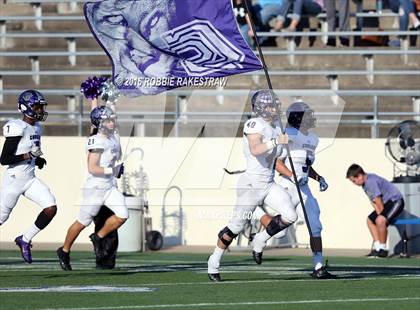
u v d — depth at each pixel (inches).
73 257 1667.1
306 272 1360.7
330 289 1118.4
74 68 2345.0
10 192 1339.8
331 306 960.9
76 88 2284.7
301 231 1891.0
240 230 1202.6
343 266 1496.1
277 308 944.9
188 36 1322.6
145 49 1359.5
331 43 2364.7
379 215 1708.9
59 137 1977.1
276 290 1105.4
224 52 1310.3
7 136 1312.7
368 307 953.5
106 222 1395.2
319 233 1255.5
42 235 1982.0
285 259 1647.4
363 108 2183.8
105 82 1441.9
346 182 1894.7
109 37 1369.3
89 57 2380.7
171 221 1934.1
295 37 2383.1
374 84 2262.6
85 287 1132.5
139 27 1349.7
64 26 2485.2
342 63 2304.4
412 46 2343.8
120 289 1109.7
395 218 1718.8
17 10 2546.8
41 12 2539.4
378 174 1891.0
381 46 2379.4
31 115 1317.7
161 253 1775.3
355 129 2116.1
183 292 1080.8
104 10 1360.7
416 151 1779.0
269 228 1217.4
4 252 1760.6
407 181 1774.1
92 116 1360.7
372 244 1862.7
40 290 1095.0
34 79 2341.3
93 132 1385.3
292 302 992.2
